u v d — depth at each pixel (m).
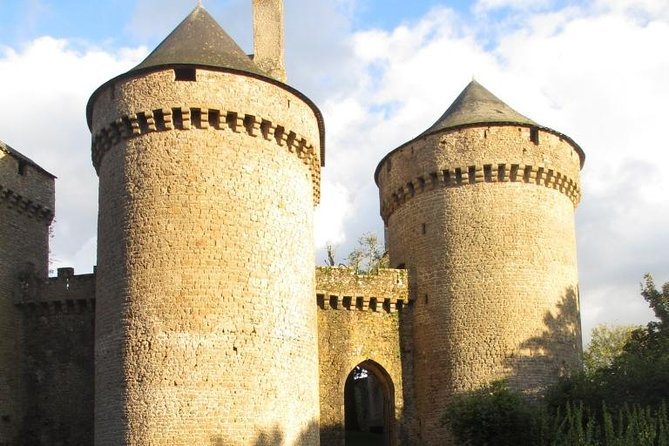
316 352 31.61
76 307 36.62
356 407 56.97
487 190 36.56
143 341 27.58
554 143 37.41
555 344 35.25
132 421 26.98
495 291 35.41
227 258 28.39
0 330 35.59
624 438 28.52
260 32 36.94
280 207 30.20
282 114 30.64
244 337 27.92
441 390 35.47
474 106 38.56
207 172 28.95
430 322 36.56
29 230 38.25
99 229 30.45
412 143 38.62
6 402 35.22
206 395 27.00
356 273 37.50
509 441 30.81
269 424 27.70
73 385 35.84
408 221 38.59
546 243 36.34
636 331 42.25
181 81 29.31
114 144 30.20
